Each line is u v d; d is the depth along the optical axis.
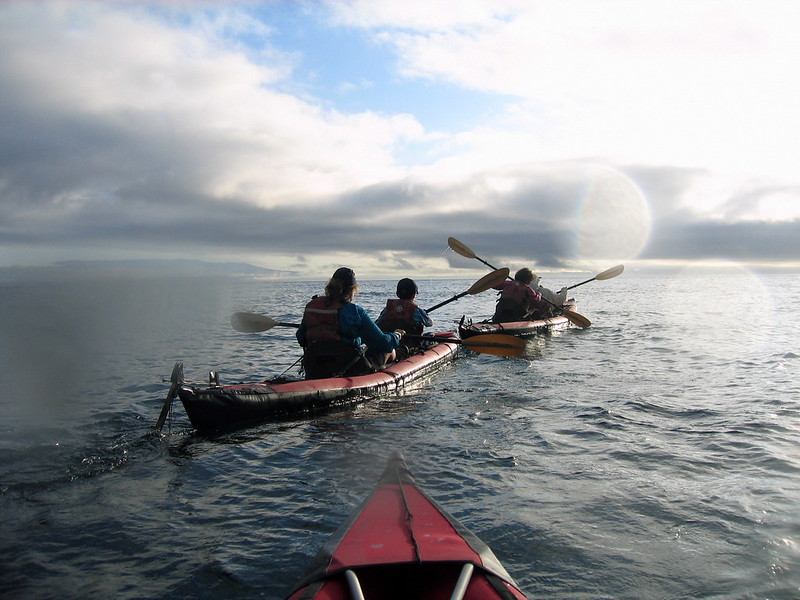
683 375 7.45
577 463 4.04
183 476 3.88
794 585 2.43
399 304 7.85
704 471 3.82
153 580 2.56
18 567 2.68
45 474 3.91
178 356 9.65
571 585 2.47
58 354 9.92
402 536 2.23
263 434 4.88
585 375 7.53
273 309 23.36
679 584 2.46
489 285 8.77
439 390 6.67
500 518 3.13
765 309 20.39
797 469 3.81
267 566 2.65
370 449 4.42
